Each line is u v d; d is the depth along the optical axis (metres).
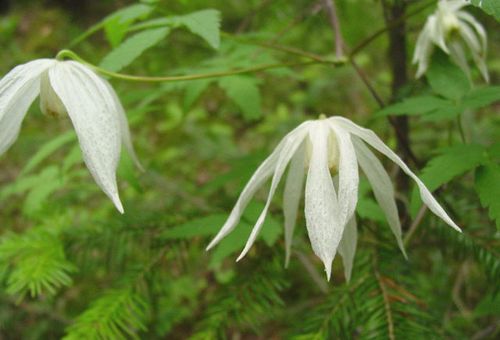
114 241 0.36
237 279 0.34
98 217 0.39
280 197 0.43
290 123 0.74
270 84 0.90
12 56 0.77
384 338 0.30
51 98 0.30
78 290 0.49
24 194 0.64
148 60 0.60
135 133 0.80
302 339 0.31
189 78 0.33
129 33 0.53
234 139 0.84
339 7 0.46
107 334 0.32
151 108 0.38
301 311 0.43
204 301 0.53
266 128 0.77
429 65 0.34
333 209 0.27
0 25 0.81
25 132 0.54
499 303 0.35
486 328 0.38
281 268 0.34
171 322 0.42
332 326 0.31
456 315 0.40
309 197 0.27
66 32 1.18
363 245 0.34
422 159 0.39
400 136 0.36
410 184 0.40
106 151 0.29
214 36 0.30
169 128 0.75
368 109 0.77
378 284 0.32
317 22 0.50
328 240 0.27
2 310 0.43
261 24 0.52
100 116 0.29
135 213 0.37
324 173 0.27
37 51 1.10
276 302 0.33
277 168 0.28
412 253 0.38
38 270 0.33
